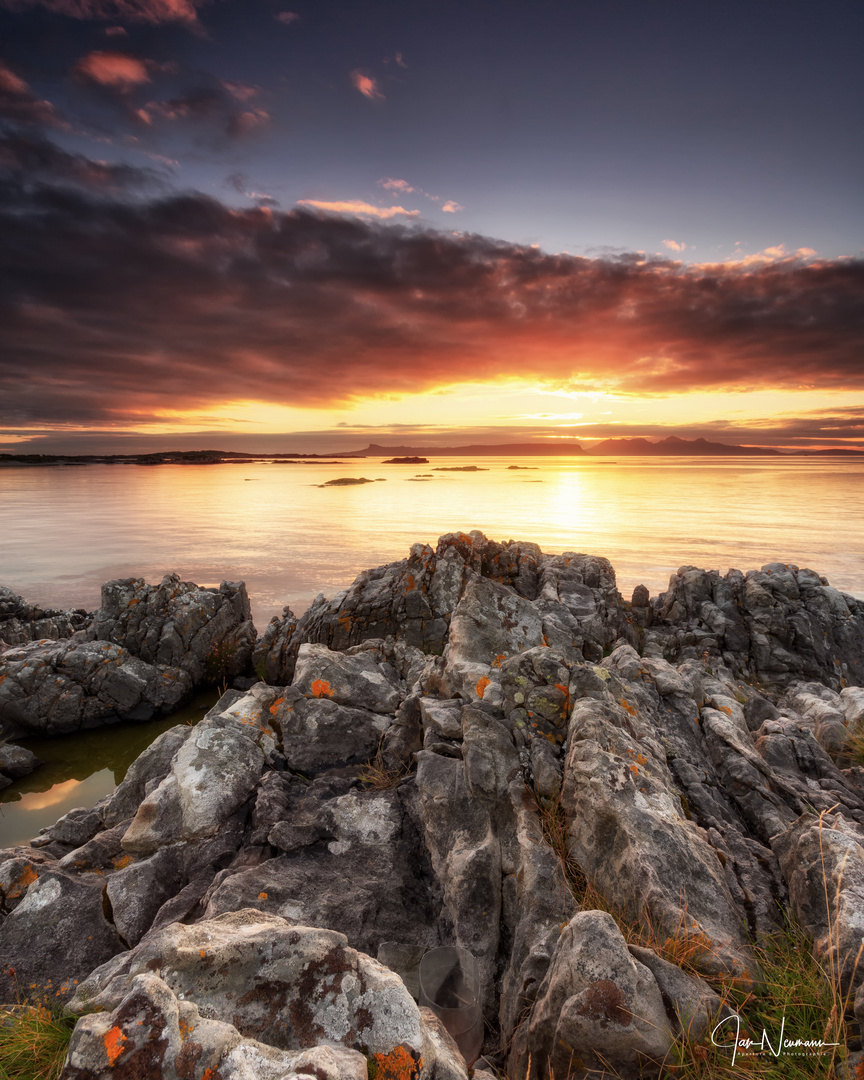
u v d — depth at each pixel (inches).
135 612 890.7
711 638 869.8
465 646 332.5
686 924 147.9
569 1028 118.5
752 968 142.6
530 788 207.8
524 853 180.7
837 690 816.9
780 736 299.9
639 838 169.5
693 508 5246.1
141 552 2714.1
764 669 842.2
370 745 262.4
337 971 112.3
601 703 230.4
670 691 313.7
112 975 150.1
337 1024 106.0
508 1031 143.0
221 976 110.0
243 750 243.9
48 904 201.6
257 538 3235.7
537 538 3144.7
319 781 240.4
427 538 3238.2
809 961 144.6
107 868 224.7
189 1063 88.9
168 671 834.2
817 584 934.4
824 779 271.9
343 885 191.2
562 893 169.0
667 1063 116.5
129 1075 86.0
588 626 794.2
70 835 258.1
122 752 700.0
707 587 959.0
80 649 799.1
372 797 229.1
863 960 132.2
